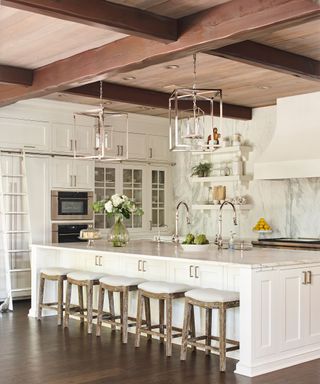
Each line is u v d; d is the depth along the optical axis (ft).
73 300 21.56
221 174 27.89
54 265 21.89
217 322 16.31
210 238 27.50
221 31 12.75
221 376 13.88
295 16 11.38
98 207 20.43
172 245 20.65
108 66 15.62
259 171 23.61
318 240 23.18
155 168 29.66
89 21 12.23
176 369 14.47
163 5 12.76
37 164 24.81
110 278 17.88
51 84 17.76
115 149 27.53
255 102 25.03
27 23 13.70
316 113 22.80
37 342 17.17
